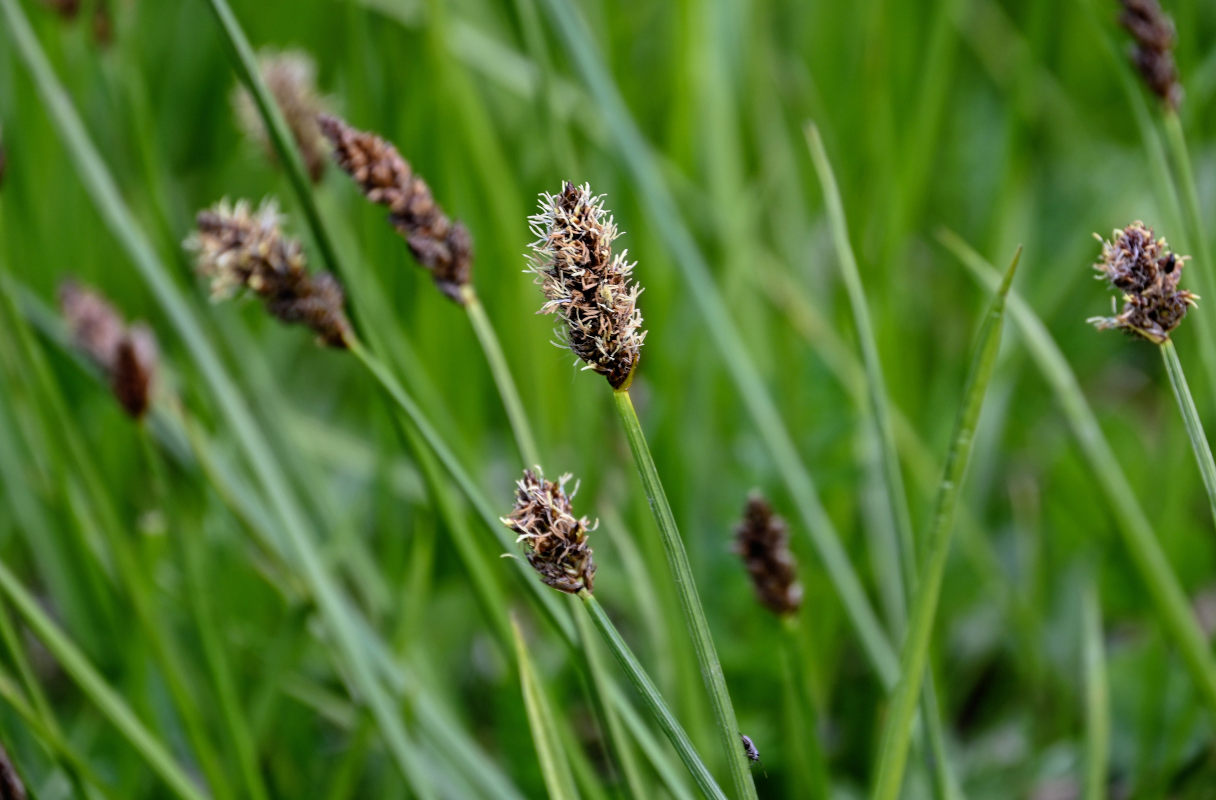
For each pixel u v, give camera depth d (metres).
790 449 0.62
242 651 0.64
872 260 0.74
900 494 0.56
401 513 0.76
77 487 0.64
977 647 0.71
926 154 0.75
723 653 0.64
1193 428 0.51
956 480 0.50
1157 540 0.64
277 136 0.55
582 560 0.50
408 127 0.71
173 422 0.64
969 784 0.65
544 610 0.55
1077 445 0.59
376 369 0.55
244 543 0.65
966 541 0.65
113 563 0.62
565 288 0.49
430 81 0.71
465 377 0.74
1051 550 0.72
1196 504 0.76
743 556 0.55
